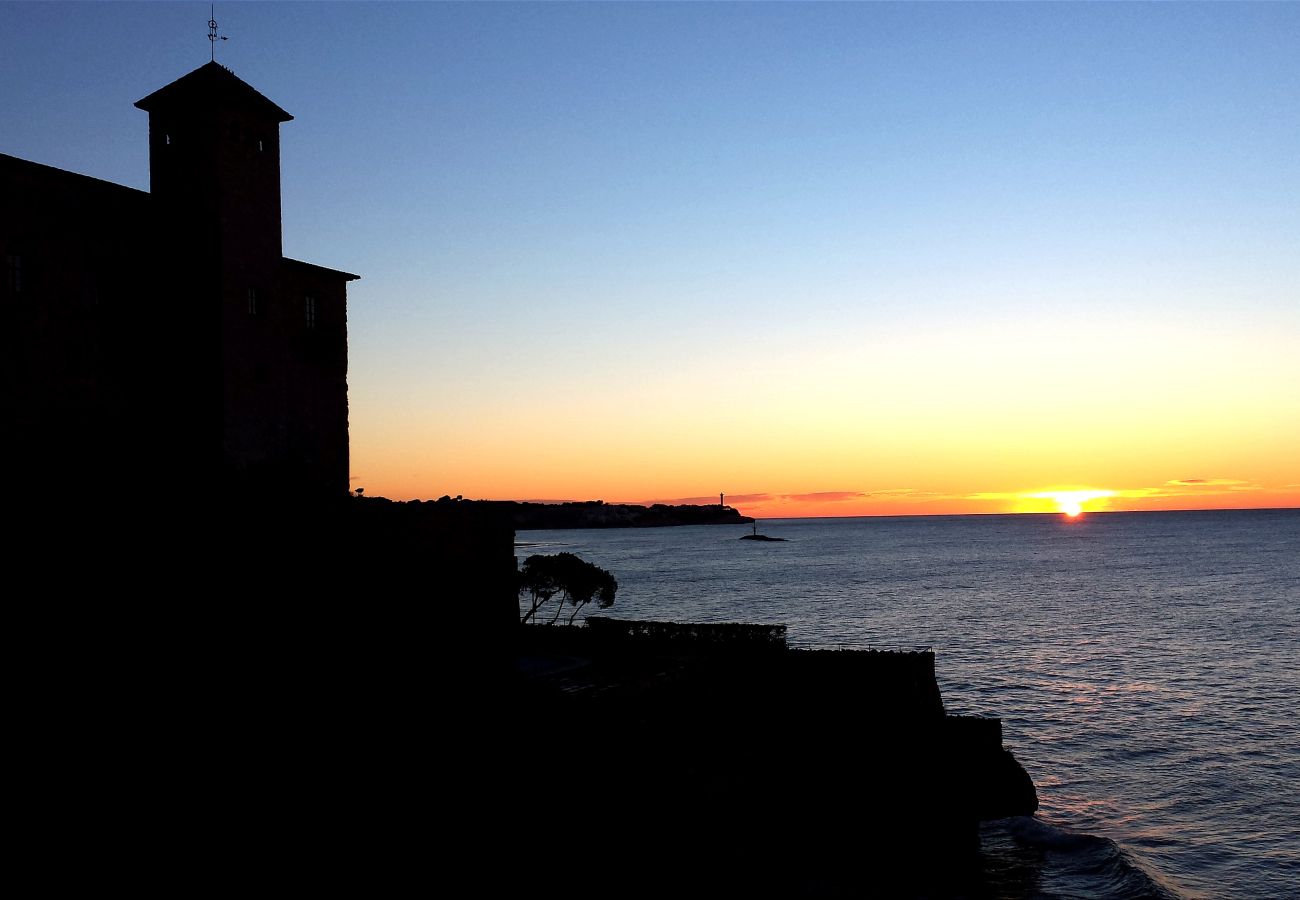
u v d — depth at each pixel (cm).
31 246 3177
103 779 2192
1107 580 15700
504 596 4234
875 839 3662
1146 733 5381
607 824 2866
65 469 3169
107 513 2983
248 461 3662
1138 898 3105
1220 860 3544
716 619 10744
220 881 2128
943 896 3141
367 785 2555
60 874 1966
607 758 3006
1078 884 3269
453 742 2858
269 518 3334
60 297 3259
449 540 3969
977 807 3953
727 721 3544
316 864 2288
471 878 2503
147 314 3562
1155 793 4341
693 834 3038
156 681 2520
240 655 2770
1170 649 8294
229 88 3697
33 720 2233
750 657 4388
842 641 8981
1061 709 5988
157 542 2931
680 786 3069
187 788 2278
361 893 2289
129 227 3531
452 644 3756
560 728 3052
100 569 2714
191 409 3600
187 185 3694
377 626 3353
